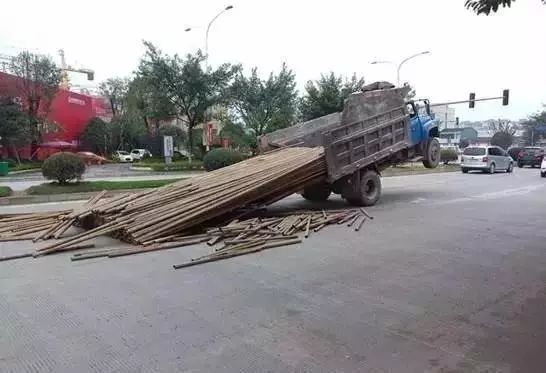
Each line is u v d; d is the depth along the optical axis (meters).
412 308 4.82
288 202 13.73
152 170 29.98
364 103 13.00
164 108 34.78
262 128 36.25
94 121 51.16
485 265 6.54
